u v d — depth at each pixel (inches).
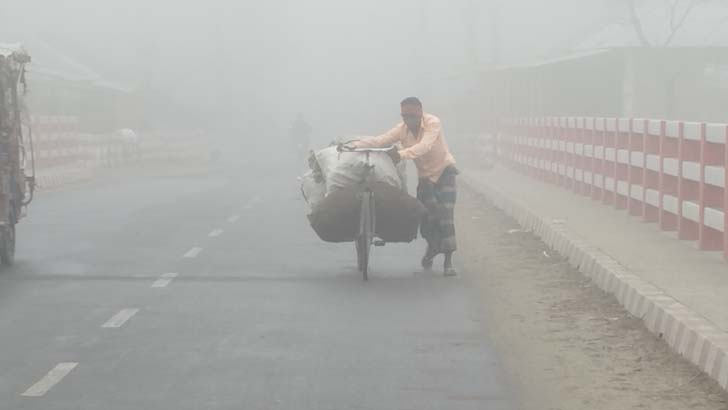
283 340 432.5
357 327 457.7
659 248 597.6
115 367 386.3
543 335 440.1
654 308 429.4
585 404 339.3
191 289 555.5
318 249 722.8
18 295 536.4
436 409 334.3
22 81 674.8
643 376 370.3
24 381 365.4
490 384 364.5
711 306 422.6
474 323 466.0
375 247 729.6
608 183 860.6
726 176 543.2
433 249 619.8
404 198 579.8
